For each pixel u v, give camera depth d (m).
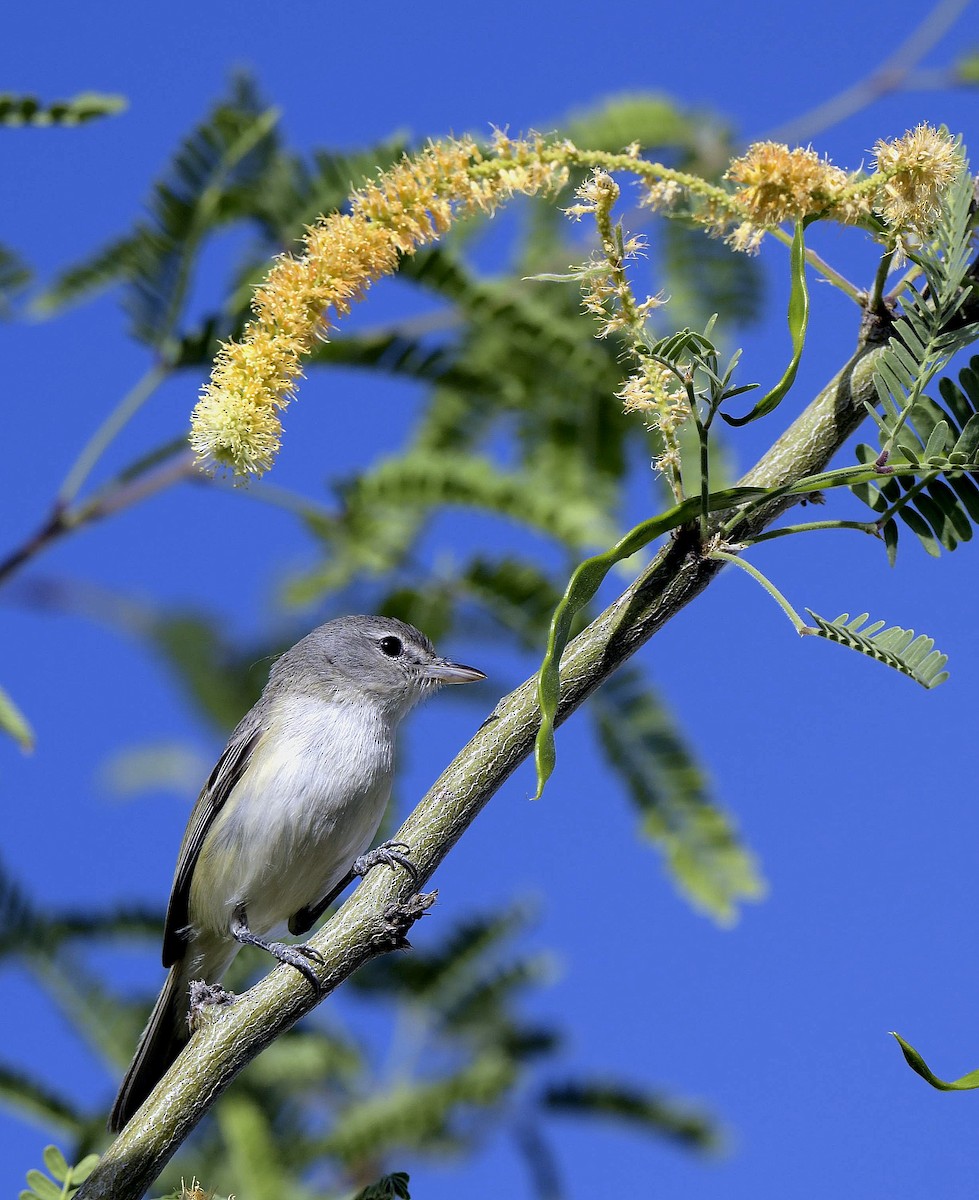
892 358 5.19
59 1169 5.61
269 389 5.10
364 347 10.09
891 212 5.05
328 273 5.18
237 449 5.00
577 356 10.10
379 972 9.84
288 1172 8.23
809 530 5.21
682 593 5.33
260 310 5.21
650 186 5.18
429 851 5.57
